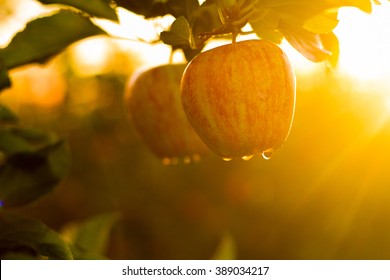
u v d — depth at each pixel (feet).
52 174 6.08
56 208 21.95
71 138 23.40
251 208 22.76
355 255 21.71
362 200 22.26
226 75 4.42
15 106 23.95
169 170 23.07
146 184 22.82
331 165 22.71
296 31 4.20
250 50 4.52
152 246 21.98
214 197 22.94
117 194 22.57
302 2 3.88
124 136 23.43
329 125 23.27
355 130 22.94
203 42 4.29
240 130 4.50
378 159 22.63
